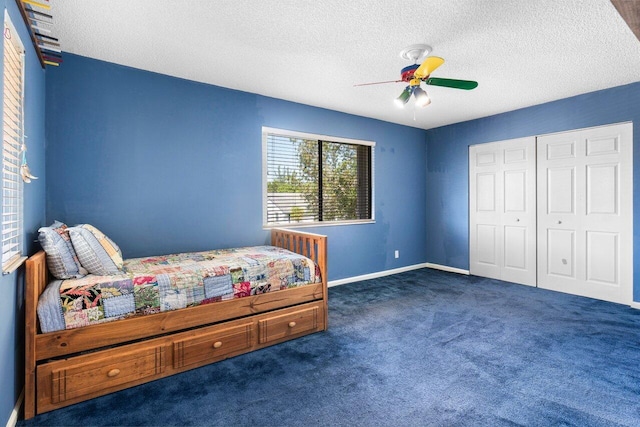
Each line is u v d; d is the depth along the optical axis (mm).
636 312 3264
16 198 1812
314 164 4203
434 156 5344
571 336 2699
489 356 2363
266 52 2637
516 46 2531
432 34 2350
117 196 2885
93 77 2766
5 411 1521
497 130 4508
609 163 3578
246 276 2471
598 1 1957
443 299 3721
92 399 1872
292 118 3922
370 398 1872
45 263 2008
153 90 3041
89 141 2756
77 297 1855
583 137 3754
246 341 2428
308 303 2768
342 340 2650
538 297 3777
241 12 2080
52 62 2541
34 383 1723
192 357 2199
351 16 2121
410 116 4625
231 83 3328
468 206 4906
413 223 5281
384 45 2510
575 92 3637
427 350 2465
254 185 3650
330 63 2838
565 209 3932
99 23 2203
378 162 4801
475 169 4820
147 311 2059
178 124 3176
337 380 2062
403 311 3322
